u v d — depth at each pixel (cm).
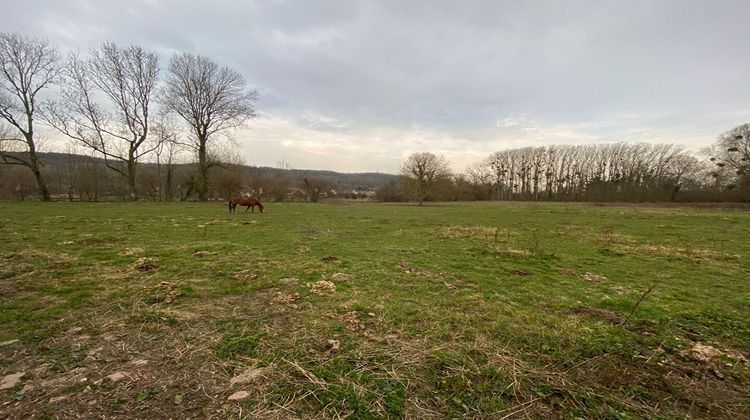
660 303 468
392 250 865
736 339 347
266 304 425
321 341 320
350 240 1035
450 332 347
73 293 449
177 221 1426
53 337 319
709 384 262
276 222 1526
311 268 626
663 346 324
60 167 3547
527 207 3881
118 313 382
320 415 217
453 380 258
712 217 2220
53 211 1756
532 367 279
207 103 3319
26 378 249
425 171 4553
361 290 495
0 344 302
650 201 5359
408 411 223
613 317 405
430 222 1784
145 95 3128
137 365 272
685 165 5675
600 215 2448
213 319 371
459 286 536
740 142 4609
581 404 233
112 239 893
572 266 725
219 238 986
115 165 3322
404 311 407
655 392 249
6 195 3450
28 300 420
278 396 235
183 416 213
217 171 3978
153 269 587
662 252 912
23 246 770
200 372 263
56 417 209
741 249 981
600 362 290
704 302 479
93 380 248
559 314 412
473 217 2219
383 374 264
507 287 538
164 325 352
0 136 2716
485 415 221
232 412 218
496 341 328
